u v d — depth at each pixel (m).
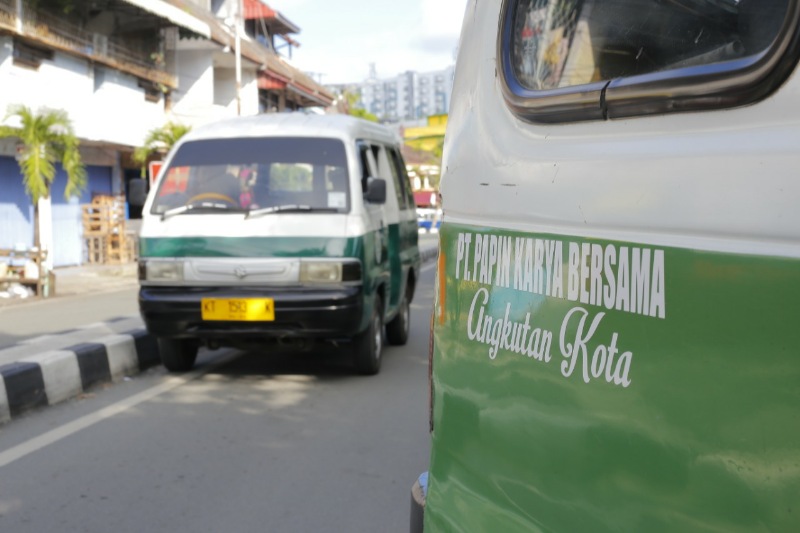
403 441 5.58
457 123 2.33
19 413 6.27
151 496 4.54
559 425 1.79
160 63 26.30
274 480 4.80
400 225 9.02
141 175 25.92
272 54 42.16
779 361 1.31
